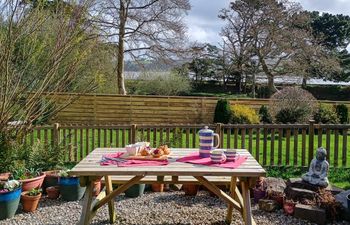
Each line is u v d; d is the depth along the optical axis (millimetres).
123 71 21297
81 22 6613
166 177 4438
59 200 5348
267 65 25281
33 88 6340
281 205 4934
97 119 16562
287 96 13789
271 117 14453
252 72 26156
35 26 6168
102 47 11820
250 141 7336
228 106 15250
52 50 6301
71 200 5309
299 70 24375
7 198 4539
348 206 4480
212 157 3584
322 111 14062
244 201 3523
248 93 30266
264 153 7344
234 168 3373
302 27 25688
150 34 21891
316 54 24484
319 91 31141
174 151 4215
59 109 7938
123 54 21188
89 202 3541
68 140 7590
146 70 23297
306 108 13656
